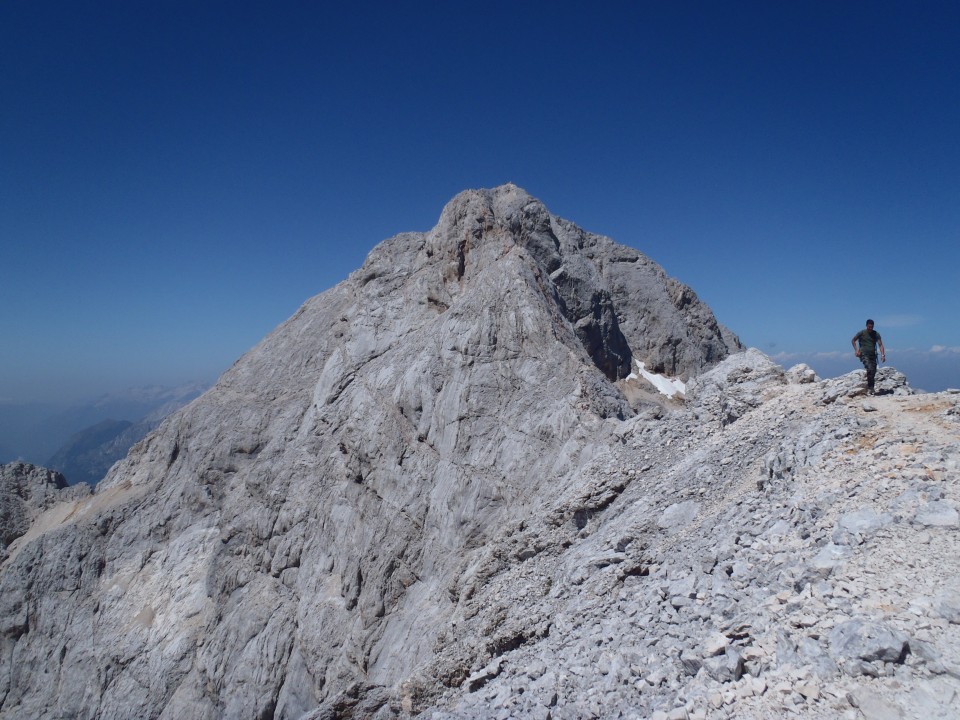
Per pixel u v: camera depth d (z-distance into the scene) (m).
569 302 51.88
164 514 55.50
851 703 9.54
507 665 17.47
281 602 42.88
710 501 19.61
